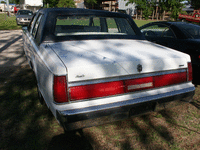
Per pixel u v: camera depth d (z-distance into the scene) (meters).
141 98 2.07
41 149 2.15
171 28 4.48
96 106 1.88
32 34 3.52
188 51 3.81
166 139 2.38
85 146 2.22
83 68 1.79
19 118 2.72
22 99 3.29
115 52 2.23
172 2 32.28
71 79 1.78
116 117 2.00
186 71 2.39
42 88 2.37
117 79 1.96
